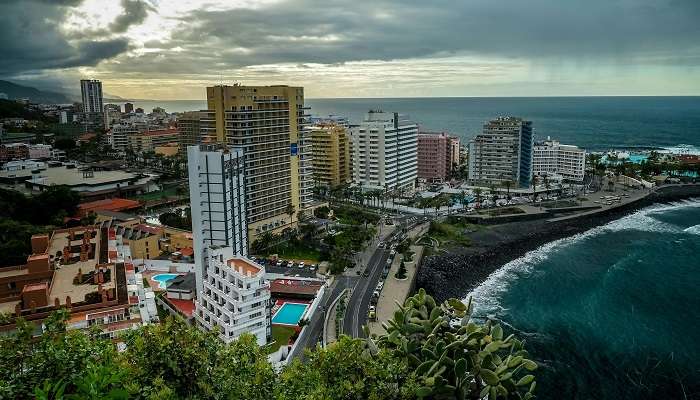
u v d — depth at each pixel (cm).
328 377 5356
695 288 18662
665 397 12088
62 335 4556
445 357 5328
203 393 4716
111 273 14525
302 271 19525
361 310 16188
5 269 14925
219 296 13462
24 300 12181
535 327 15900
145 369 4641
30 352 4444
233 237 16438
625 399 12062
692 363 13525
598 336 15150
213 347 5094
